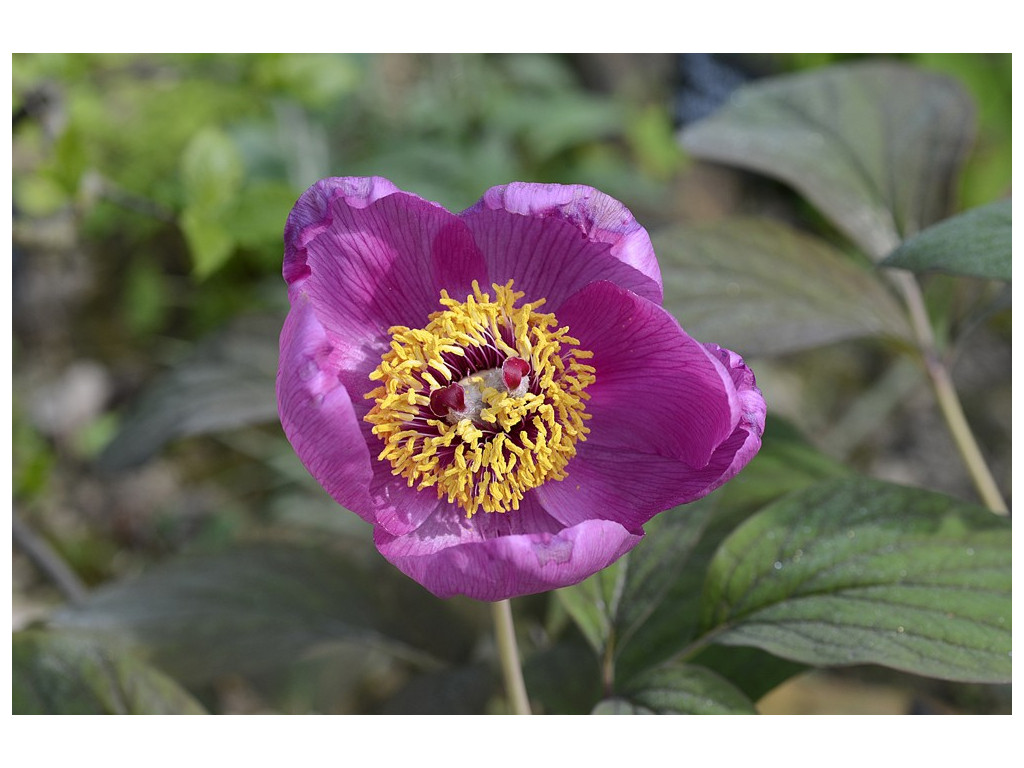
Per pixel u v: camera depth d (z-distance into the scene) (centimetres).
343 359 31
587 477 32
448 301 31
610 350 31
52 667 31
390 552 30
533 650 41
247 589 39
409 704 38
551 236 31
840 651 31
